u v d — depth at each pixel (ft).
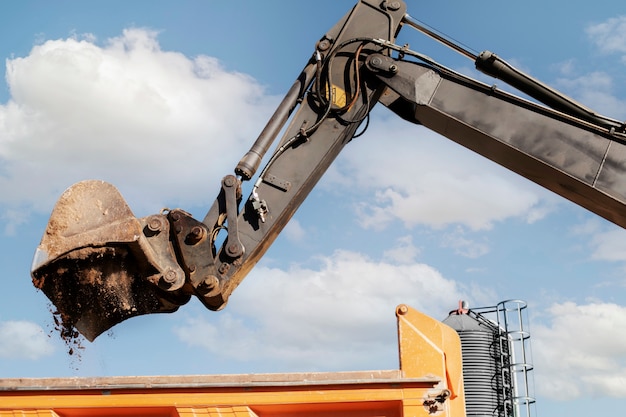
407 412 12.67
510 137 18.54
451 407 12.82
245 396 13.05
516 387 27.32
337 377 13.03
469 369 26.91
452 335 13.23
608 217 18.38
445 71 19.39
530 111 18.67
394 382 12.81
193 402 13.10
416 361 13.00
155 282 16.94
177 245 17.58
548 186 18.81
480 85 19.08
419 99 19.25
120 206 16.65
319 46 20.24
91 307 17.04
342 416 13.03
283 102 19.44
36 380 13.46
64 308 16.96
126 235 16.31
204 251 17.53
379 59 19.75
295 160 19.15
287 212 18.84
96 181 16.85
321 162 19.16
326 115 19.31
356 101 19.67
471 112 18.93
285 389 13.01
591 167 17.92
